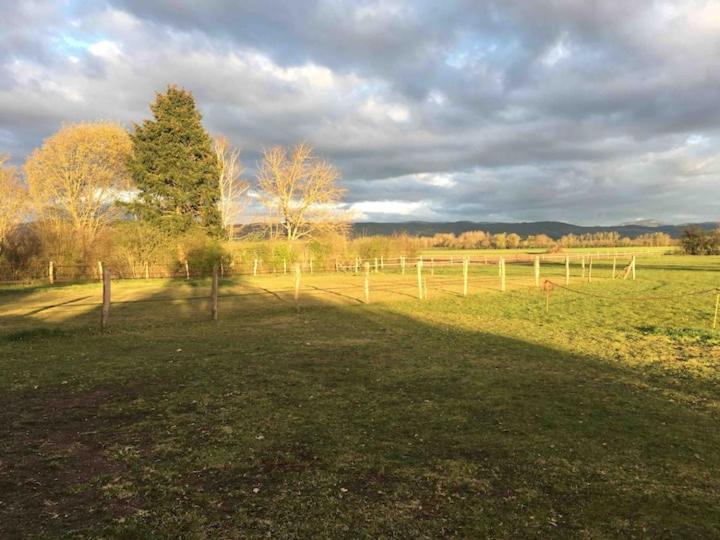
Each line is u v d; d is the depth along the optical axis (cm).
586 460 524
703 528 396
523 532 384
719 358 1010
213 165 4428
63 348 1118
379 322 1543
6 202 3616
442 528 388
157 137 4162
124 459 512
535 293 2439
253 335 1298
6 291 2642
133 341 1208
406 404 710
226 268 3975
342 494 440
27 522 384
